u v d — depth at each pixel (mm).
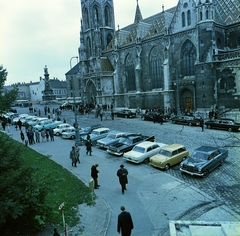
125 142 25516
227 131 32906
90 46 85312
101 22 83938
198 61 45469
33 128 39219
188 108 51938
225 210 13023
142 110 61344
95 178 16312
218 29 47781
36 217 10719
